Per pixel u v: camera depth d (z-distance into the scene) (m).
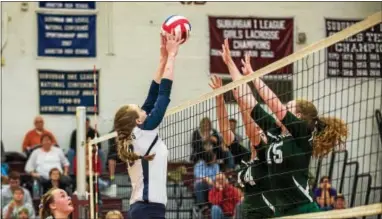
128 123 7.86
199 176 14.91
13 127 22.66
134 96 23.09
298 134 7.98
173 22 8.20
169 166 16.50
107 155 20.61
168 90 7.96
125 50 23.12
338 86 22.73
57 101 22.91
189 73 23.19
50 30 22.95
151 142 7.89
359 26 7.23
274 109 8.27
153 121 7.88
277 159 8.14
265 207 8.46
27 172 20.83
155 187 7.88
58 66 22.94
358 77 22.94
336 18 23.64
